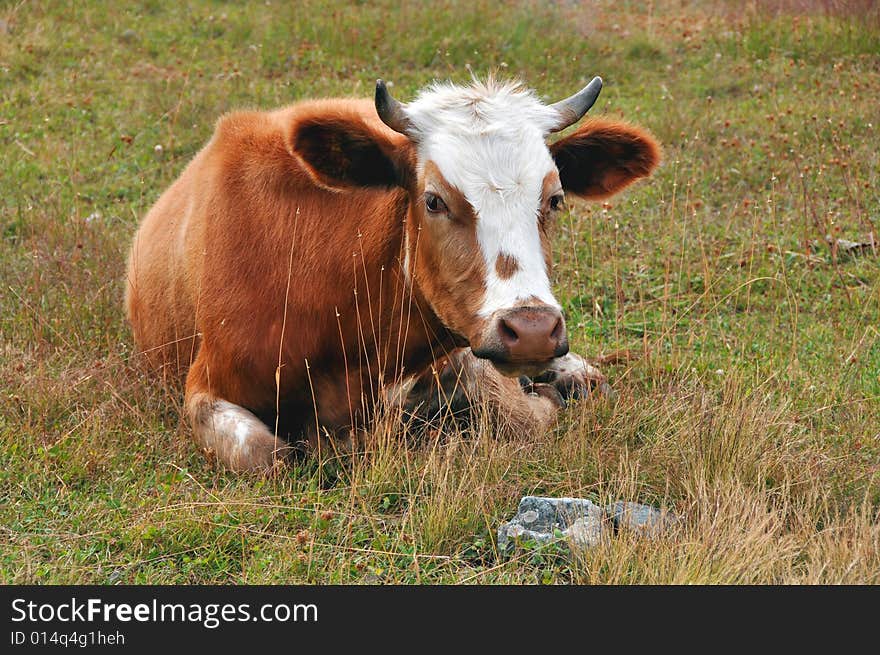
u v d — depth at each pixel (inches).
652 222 510.9
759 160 562.9
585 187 319.0
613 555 254.5
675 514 279.1
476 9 797.9
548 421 346.0
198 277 339.9
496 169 271.9
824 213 502.6
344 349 318.0
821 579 249.9
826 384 361.4
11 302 420.2
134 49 722.8
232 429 315.6
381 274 306.8
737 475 288.8
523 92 297.9
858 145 577.3
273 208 324.2
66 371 358.0
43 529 277.1
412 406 338.3
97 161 573.6
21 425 328.5
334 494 299.4
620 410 336.5
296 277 317.7
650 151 309.4
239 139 342.0
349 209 312.5
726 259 477.1
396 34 754.8
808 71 703.1
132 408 336.5
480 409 340.2
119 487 300.0
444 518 273.7
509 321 258.5
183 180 388.5
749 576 247.3
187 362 365.7
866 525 263.7
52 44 701.9
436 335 307.1
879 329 411.2
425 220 281.7
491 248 269.0
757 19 780.6
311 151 292.2
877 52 722.2
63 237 477.7
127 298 407.2
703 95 681.0
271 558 263.9
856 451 315.6
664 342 410.3
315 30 751.7
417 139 286.4
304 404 331.0
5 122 582.6
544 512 275.3
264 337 321.4
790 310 416.8
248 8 807.1
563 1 859.4
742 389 353.7
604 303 447.5
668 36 791.1
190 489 299.4
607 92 692.1
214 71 697.0
